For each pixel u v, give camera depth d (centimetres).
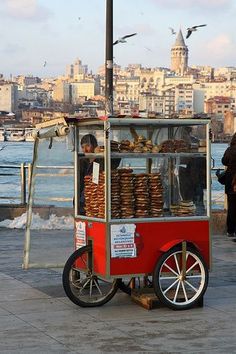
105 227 779
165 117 805
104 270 782
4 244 1299
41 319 743
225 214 1466
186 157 827
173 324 723
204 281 799
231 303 825
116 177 786
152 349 631
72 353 618
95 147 825
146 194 798
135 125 816
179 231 802
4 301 833
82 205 859
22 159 5138
